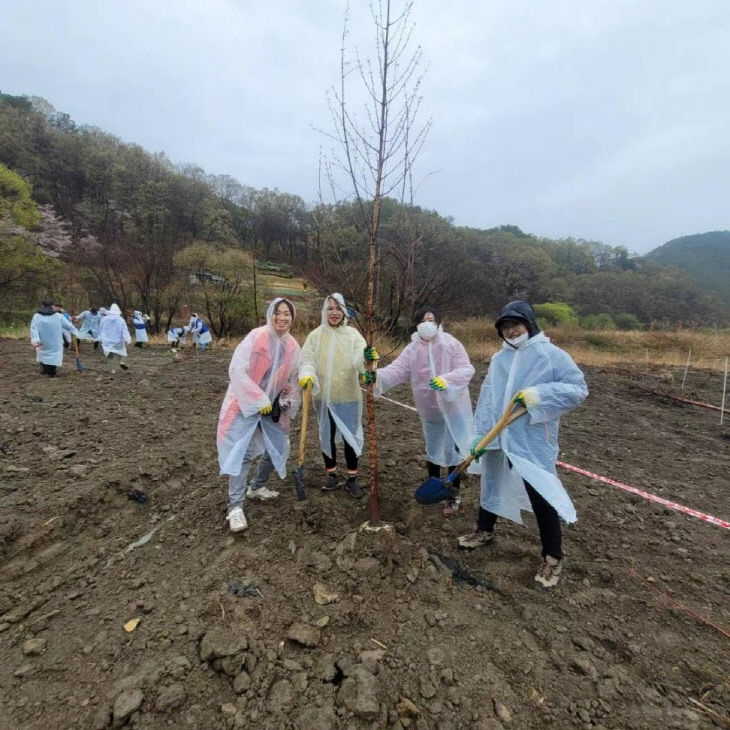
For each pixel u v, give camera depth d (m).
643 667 2.05
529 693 1.90
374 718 1.75
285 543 2.88
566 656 2.09
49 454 4.17
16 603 2.43
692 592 2.57
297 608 2.32
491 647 2.13
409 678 1.94
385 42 2.62
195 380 8.16
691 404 8.20
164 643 2.09
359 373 3.49
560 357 2.54
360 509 3.35
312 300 15.48
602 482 4.21
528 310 2.61
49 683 1.92
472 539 2.90
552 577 2.55
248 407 2.91
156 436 4.82
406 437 5.28
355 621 2.25
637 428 6.41
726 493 4.07
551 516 2.53
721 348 17.05
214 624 2.20
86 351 12.70
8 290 24.11
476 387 8.97
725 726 1.76
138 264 20.81
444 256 12.34
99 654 2.05
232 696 1.85
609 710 1.82
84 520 3.20
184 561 2.76
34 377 7.98
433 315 3.35
